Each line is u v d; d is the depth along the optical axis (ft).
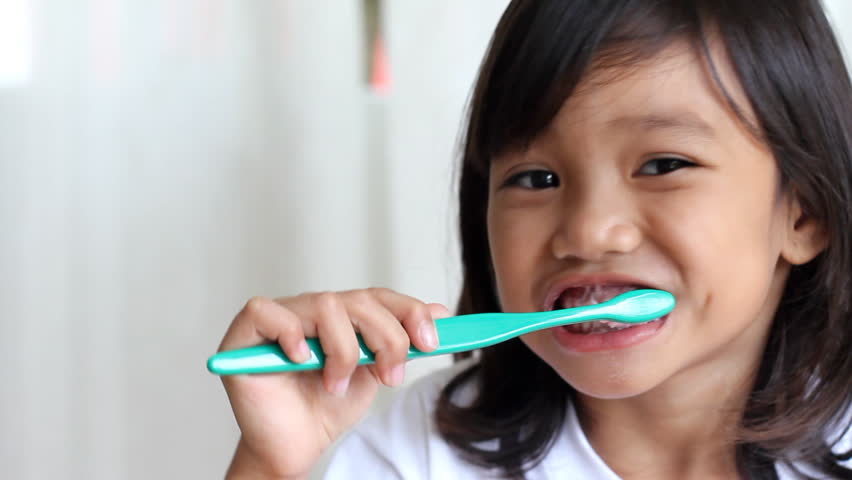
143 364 4.01
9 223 3.81
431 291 4.25
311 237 4.21
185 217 4.05
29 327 3.86
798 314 2.38
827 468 2.35
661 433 2.36
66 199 3.89
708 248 1.96
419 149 4.21
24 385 3.86
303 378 2.00
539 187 2.12
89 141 3.91
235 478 1.98
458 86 4.14
